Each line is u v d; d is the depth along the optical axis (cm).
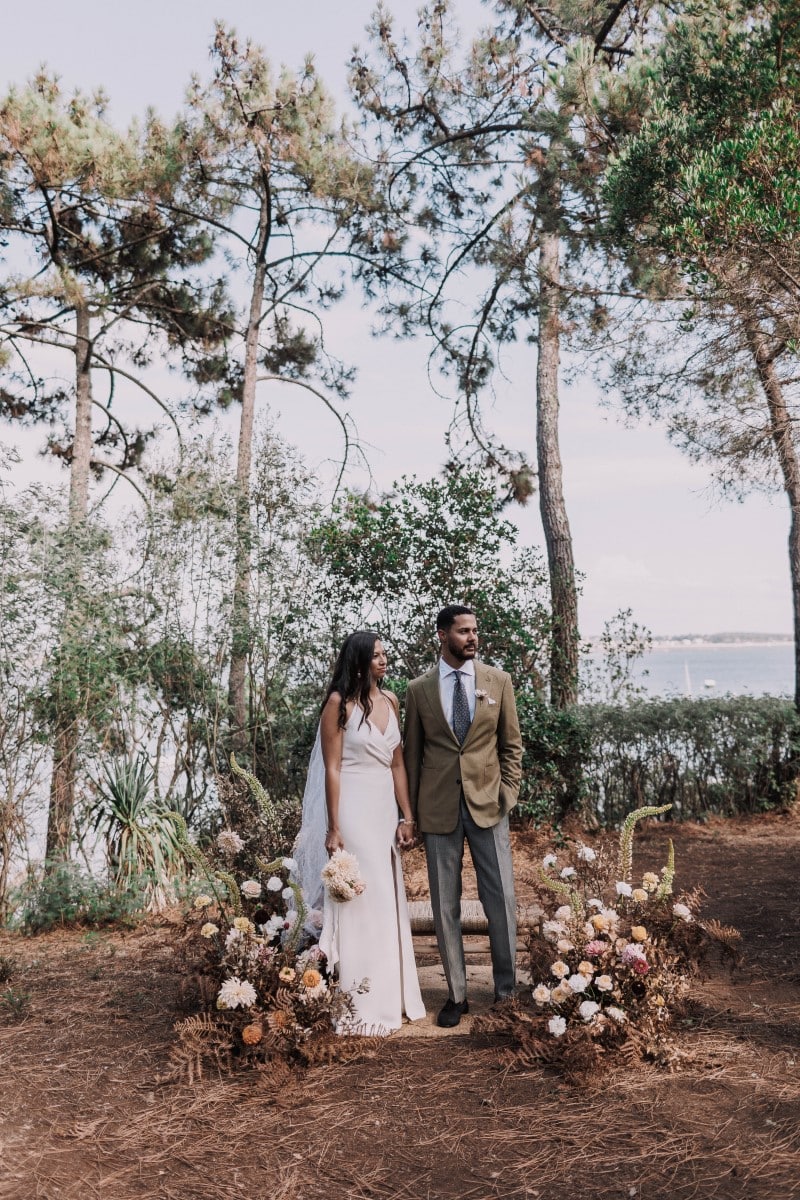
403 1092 347
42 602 672
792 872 724
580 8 988
